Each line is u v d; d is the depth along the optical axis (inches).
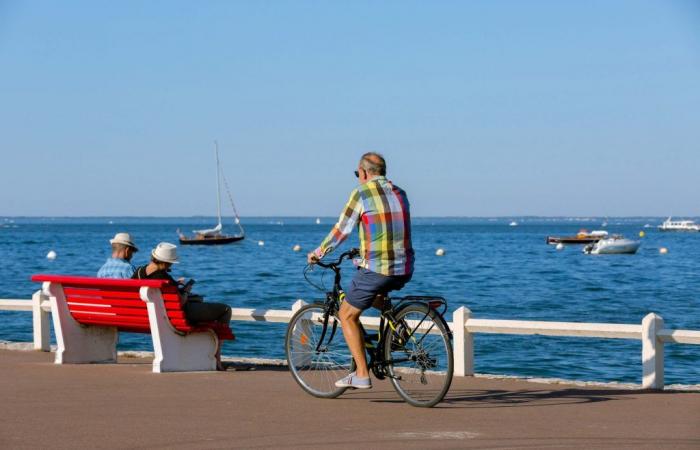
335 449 386.3
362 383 502.0
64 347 663.8
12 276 2711.6
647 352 580.4
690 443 399.9
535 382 604.4
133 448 387.5
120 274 660.7
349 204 488.7
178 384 572.1
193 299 655.1
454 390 566.3
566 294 2154.3
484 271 3201.3
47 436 410.9
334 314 522.3
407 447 390.3
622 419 461.7
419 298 496.7
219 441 402.3
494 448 389.1
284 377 609.0
